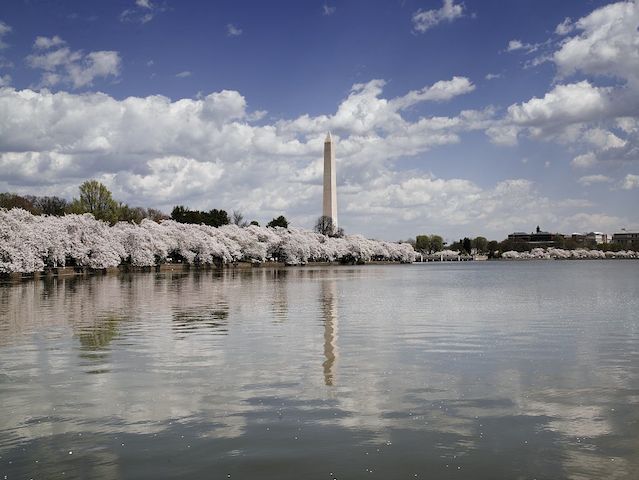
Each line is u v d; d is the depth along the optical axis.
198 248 124.12
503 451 10.75
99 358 19.39
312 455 10.57
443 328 27.03
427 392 14.87
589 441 11.26
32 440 11.41
